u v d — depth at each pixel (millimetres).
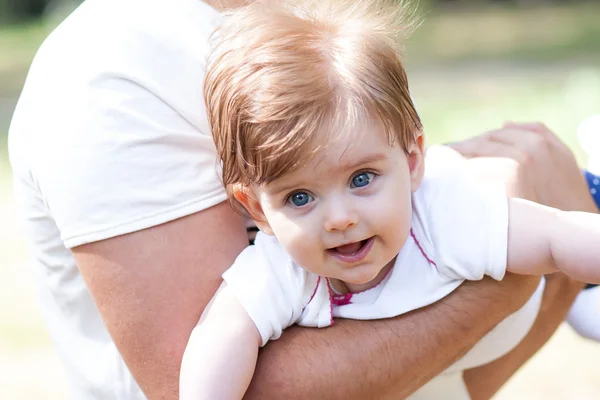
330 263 2186
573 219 2281
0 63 19984
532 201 2561
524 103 11406
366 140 2098
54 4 27594
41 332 6535
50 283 2707
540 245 2299
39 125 2486
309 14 2326
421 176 2303
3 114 14344
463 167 2584
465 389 2760
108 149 2381
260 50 2184
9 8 27922
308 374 2344
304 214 2152
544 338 2990
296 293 2342
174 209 2391
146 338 2383
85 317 2688
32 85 2566
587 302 3262
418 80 14219
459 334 2430
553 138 2941
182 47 2477
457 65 15289
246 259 2402
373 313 2391
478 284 2426
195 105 2441
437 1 24297
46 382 5805
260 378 2346
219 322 2312
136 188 2377
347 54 2148
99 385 2646
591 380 5398
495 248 2316
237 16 2379
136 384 2586
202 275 2404
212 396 2248
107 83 2426
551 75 13344
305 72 2119
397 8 2439
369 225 2137
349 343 2375
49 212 2561
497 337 2643
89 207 2381
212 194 2434
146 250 2385
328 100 2094
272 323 2326
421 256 2395
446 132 10430
